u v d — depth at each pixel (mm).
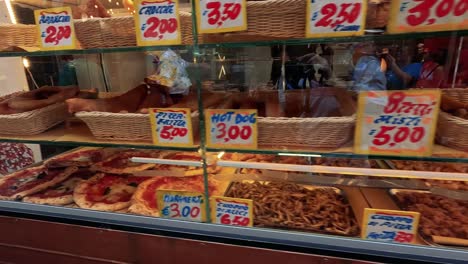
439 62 973
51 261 1135
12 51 1113
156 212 1036
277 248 889
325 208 1003
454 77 966
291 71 1098
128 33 948
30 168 1475
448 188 1020
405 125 761
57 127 1273
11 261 1188
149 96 1117
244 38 868
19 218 1118
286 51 1081
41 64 1537
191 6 837
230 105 967
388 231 839
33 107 1177
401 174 904
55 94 1306
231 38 877
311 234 880
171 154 1321
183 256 979
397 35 734
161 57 1187
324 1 737
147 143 1018
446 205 951
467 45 945
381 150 799
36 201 1151
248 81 1112
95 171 1370
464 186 1019
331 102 948
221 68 1065
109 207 1086
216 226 955
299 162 1056
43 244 1119
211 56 993
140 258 1028
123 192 1196
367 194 1052
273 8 773
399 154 787
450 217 899
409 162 1020
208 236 948
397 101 747
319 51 1059
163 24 889
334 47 1032
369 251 827
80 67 1508
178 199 1008
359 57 996
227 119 893
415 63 987
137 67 1369
